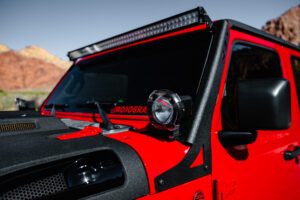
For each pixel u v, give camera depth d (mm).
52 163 918
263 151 1649
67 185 895
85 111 1914
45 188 895
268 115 1161
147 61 1812
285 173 1864
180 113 1065
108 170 926
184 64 1540
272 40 2123
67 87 2402
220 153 1296
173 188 1023
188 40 1598
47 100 2488
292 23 90812
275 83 1177
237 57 2533
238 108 1218
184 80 1479
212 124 1278
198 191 1136
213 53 1372
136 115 1543
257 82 1211
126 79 1879
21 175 845
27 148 932
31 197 863
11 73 169375
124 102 1700
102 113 1381
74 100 2189
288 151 1885
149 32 1661
